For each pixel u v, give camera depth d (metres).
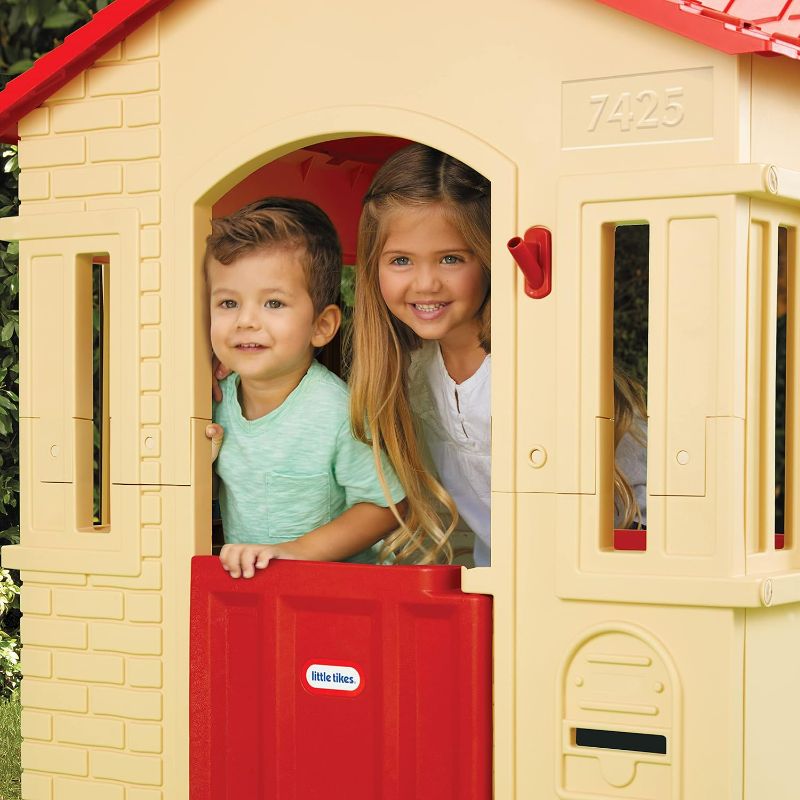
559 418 3.03
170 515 3.51
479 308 3.73
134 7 3.48
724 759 2.88
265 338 3.62
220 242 3.60
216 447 3.70
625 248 7.96
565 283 3.03
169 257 3.52
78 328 3.67
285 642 3.34
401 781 3.20
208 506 3.54
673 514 2.95
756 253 3.03
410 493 3.70
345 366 4.74
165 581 3.52
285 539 3.69
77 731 3.65
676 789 2.91
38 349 3.72
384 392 3.70
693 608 2.92
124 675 3.58
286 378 3.71
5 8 7.28
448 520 3.99
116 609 3.59
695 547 2.92
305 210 3.77
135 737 3.57
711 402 2.92
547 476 3.07
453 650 3.14
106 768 3.61
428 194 3.59
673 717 2.92
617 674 2.99
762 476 3.05
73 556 3.64
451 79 3.19
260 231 3.64
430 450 3.92
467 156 3.16
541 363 3.08
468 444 3.80
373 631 3.24
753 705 2.99
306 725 3.31
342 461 3.69
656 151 2.98
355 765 3.26
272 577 3.34
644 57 3.00
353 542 3.64
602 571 2.99
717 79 2.93
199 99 3.49
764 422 3.05
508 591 3.09
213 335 3.57
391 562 3.95
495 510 3.11
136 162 3.57
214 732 3.43
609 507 3.05
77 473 3.67
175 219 3.51
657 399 2.96
